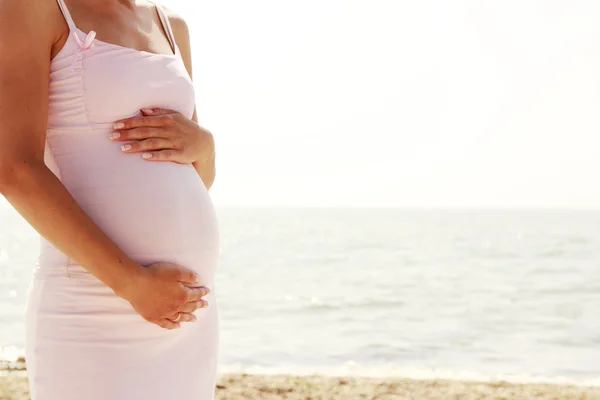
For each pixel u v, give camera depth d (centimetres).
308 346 1188
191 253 179
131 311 165
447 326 1504
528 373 962
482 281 2680
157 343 169
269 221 10812
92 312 163
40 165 154
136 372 165
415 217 13562
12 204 155
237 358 1059
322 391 489
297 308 1828
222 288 2403
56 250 167
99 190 168
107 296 163
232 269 3253
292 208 17800
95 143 169
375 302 1984
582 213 17500
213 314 190
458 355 1127
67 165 169
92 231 156
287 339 1267
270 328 1430
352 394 482
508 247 4806
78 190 168
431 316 1688
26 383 487
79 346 161
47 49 161
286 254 4169
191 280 172
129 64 171
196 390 179
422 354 1133
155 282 163
